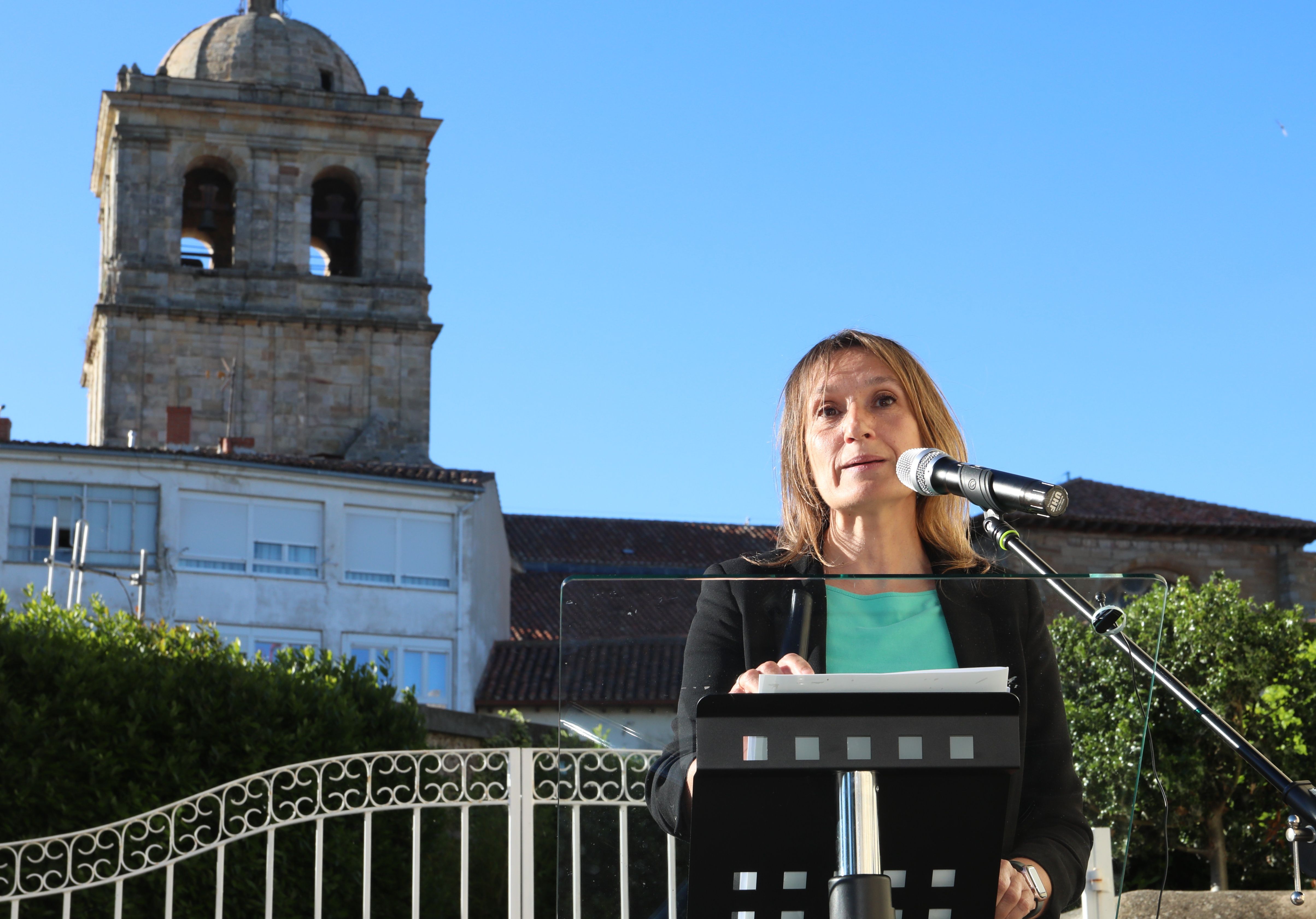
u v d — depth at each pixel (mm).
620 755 2543
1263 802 15453
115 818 10430
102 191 55500
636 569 48906
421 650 36656
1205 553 37625
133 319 51062
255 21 56844
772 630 2584
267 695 11453
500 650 39531
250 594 35156
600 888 2539
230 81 54344
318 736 11664
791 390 3371
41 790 10195
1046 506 2799
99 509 34125
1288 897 6398
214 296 51938
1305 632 16859
